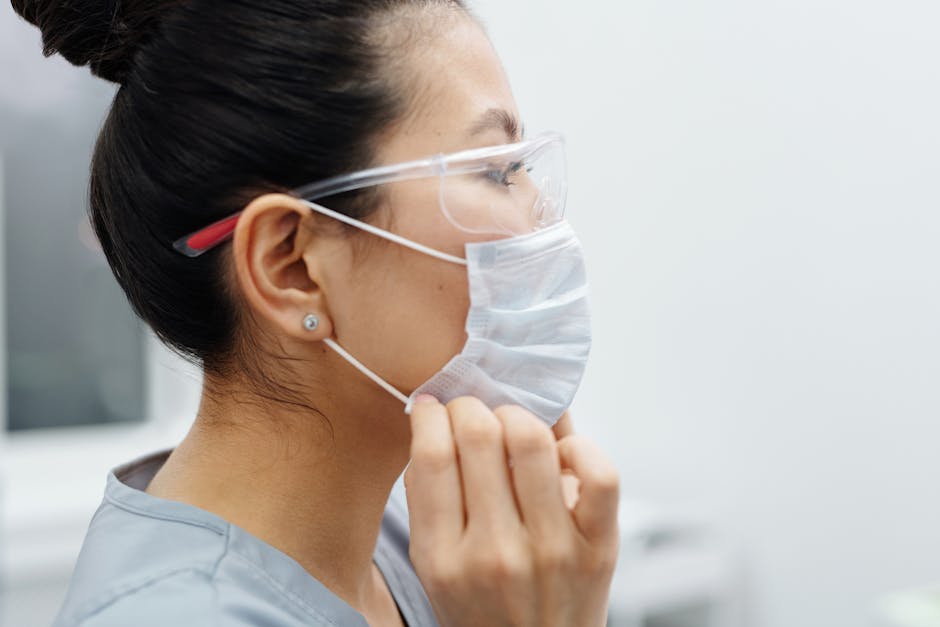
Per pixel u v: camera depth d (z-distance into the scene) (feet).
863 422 7.98
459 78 2.25
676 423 9.37
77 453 9.19
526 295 2.34
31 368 9.09
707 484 9.11
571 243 2.45
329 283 2.17
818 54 8.19
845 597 8.11
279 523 2.27
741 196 8.79
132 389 9.72
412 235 2.19
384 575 2.86
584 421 10.28
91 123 9.18
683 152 9.18
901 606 5.97
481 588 2.07
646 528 8.42
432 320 2.24
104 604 1.94
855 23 7.93
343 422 2.30
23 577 7.70
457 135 2.23
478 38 2.34
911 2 7.55
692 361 9.22
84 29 2.29
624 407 9.86
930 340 7.52
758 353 8.71
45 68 8.94
